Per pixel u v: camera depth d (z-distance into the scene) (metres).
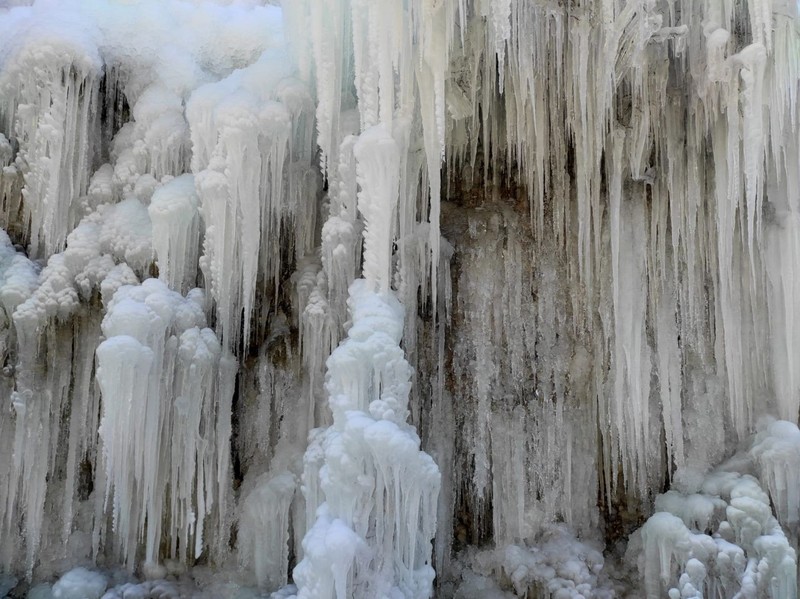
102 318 6.12
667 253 6.18
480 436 6.43
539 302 6.47
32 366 5.91
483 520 6.56
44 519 6.22
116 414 5.31
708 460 6.04
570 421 6.47
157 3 7.07
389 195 5.29
